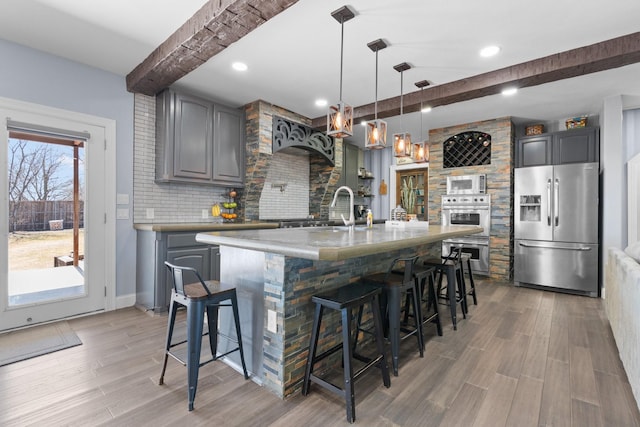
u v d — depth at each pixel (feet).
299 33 8.41
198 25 7.53
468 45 8.93
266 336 6.31
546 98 12.94
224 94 12.98
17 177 9.23
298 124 15.65
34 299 9.49
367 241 5.96
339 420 5.33
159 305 10.46
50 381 6.40
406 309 9.87
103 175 10.82
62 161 10.05
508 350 8.06
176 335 8.76
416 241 6.82
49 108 9.64
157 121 11.98
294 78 11.33
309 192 19.34
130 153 11.45
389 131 18.58
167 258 10.59
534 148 15.21
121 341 8.34
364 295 5.98
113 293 11.01
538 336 8.96
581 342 8.54
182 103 11.89
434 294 9.09
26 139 9.39
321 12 7.52
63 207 10.08
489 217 15.97
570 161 14.33
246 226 12.68
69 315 10.07
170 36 8.63
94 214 10.61
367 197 23.50
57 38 8.82
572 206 13.61
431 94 11.98
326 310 6.96
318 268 6.72
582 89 11.94
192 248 11.18
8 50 8.95
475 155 16.83
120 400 5.80
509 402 5.87
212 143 12.88
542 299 12.84
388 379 6.35
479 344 8.43
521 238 14.82
